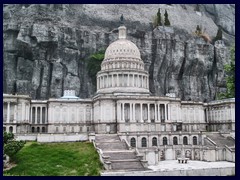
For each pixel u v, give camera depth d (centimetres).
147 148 9238
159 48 18338
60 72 16862
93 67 17488
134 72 13700
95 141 9475
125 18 19262
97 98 12231
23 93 16325
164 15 19712
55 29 16850
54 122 12569
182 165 8806
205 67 19225
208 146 10006
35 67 16612
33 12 16912
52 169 7456
